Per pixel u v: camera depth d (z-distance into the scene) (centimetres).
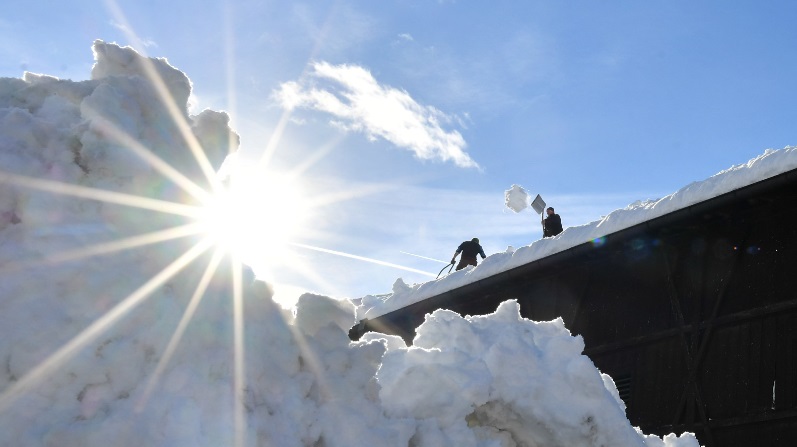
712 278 1081
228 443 282
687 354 1073
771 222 1029
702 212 1054
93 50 350
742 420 983
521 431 414
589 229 1227
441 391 382
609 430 407
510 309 464
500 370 411
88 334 279
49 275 284
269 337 319
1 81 334
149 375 284
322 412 322
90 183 305
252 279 323
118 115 311
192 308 303
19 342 271
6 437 262
